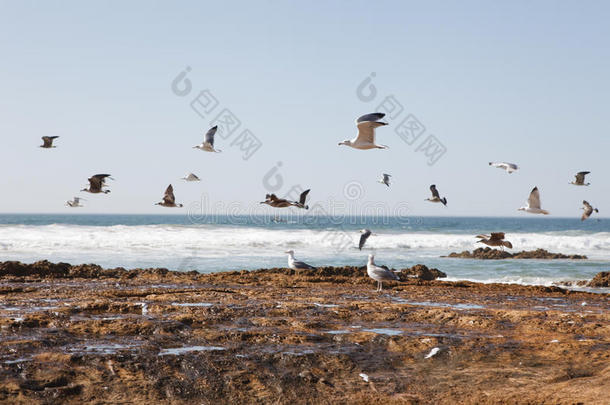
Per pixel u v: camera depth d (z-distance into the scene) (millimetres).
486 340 11711
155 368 9836
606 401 8367
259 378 9656
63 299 15195
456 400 8953
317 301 15625
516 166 16938
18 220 122062
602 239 45156
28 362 9703
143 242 37000
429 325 13125
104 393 8984
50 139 22219
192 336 11578
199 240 38656
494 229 89750
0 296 15570
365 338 11648
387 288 19250
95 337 11398
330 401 9000
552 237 49344
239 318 13312
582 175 23141
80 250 33500
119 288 17766
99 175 20016
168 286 18500
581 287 23188
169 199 21062
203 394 9180
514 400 8789
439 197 21453
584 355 10719
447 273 27281
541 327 12805
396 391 9328
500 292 18703
